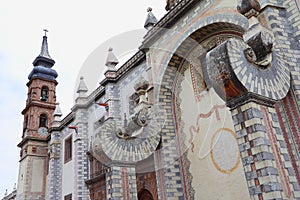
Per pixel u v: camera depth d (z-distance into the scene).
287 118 7.05
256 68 5.85
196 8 10.73
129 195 9.97
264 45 6.11
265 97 5.79
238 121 5.79
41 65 31.25
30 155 26.73
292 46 7.66
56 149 24.05
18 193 26.36
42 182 26.23
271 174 5.15
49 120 28.83
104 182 14.36
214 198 9.59
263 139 5.41
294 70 7.31
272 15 7.88
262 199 5.15
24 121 29.73
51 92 30.39
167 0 13.52
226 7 9.65
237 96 5.77
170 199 10.46
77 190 17.52
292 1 8.11
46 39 33.19
